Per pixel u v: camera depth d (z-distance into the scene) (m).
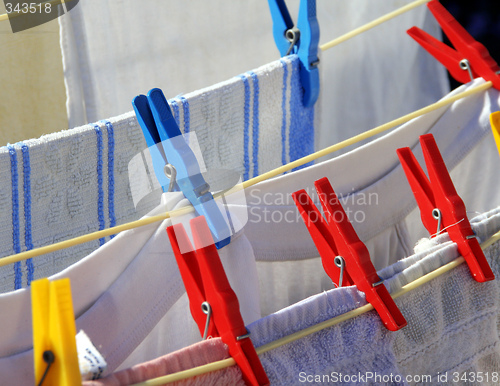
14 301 0.54
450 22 0.92
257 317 0.70
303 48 0.90
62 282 0.43
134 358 0.67
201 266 0.53
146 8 1.05
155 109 0.61
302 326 0.56
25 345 0.56
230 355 0.53
